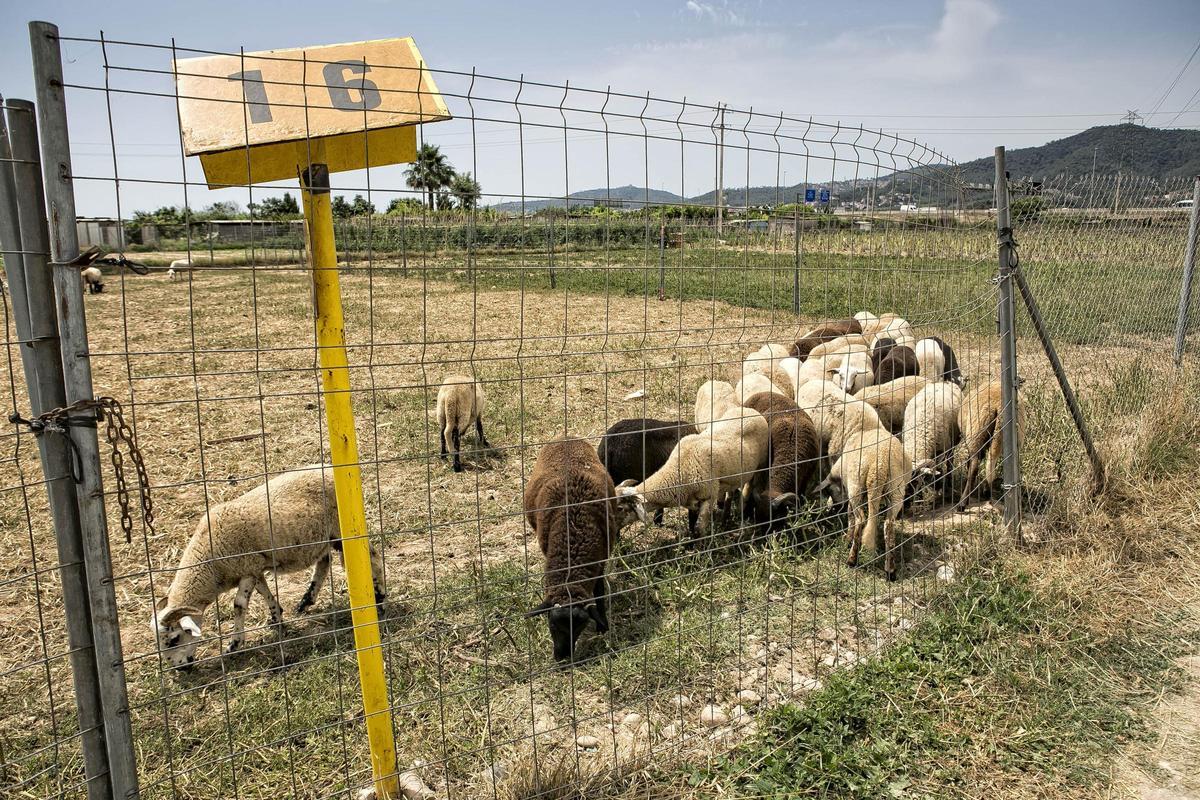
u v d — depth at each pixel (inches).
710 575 219.5
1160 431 286.2
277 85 101.4
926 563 227.1
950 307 246.2
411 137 124.7
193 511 262.1
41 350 87.9
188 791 139.1
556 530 198.2
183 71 99.2
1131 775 138.6
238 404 412.2
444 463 318.0
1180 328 394.9
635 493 216.4
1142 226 373.1
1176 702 158.7
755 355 383.2
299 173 107.0
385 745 128.6
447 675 176.4
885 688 160.7
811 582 215.5
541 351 543.2
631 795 132.4
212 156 109.1
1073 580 199.8
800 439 266.2
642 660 179.3
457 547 241.1
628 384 440.1
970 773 138.9
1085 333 397.7
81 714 96.1
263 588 197.2
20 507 264.5
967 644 175.8
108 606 92.9
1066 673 165.9
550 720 159.6
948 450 287.0
